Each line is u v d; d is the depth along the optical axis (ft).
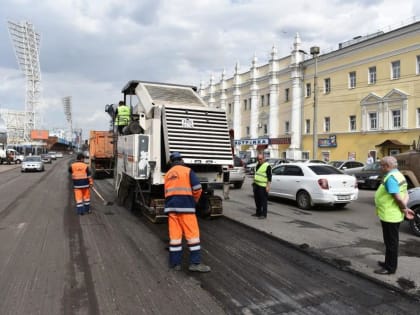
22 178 75.05
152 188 28.07
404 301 14.25
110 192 48.75
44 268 17.67
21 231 25.36
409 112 84.99
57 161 182.60
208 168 28.86
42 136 248.93
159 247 21.40
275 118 133.18
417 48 83.10
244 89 155.22
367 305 13.88
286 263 18.76
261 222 29.35
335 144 105.81
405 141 86.07
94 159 72.08
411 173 36.91
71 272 17.13
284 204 40.24
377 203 17.63
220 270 17.60
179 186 17.69
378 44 92.12
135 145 27.78
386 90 90.58
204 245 22.16
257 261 19.06
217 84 180.55
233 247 21.74
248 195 48.42
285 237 24.21
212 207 30.32
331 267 18.20
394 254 17.06
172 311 13.25
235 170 56.65
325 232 25.93
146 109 29.53
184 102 30.19
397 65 88.48
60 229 26.00
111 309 13.39
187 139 27.14
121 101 37.29
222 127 28.66
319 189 35.40
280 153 129.39
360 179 60.80
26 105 256.32
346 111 102.37
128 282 15.96
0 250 20.67
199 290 15.15
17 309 13.38
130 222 28.50
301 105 120.47
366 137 96.32
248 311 13.30
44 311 13.24
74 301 14.06
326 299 14.39
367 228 27.50
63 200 40.86
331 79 107.45
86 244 21.97
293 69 121.39
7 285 15.60
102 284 15.71
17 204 37.81
